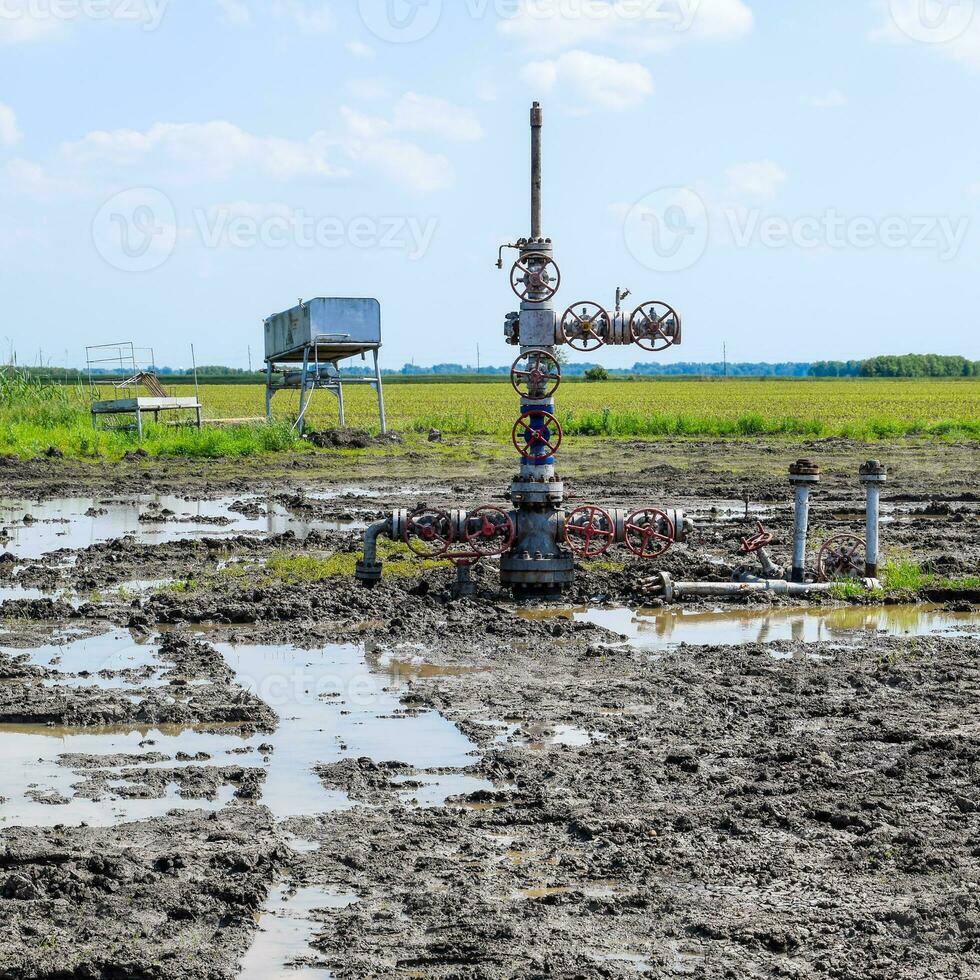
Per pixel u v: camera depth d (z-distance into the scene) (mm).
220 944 8602
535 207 20203
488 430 65938
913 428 63344
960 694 14781
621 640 17922
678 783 11734
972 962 8258
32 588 21938
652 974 8172
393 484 40531
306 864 9914
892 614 19922
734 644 17672
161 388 62781
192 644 17266
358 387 198500
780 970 8195
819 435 62188
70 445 51656
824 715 13977
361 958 8414
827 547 23125
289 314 58938
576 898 9297
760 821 10797
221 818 10859
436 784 11797
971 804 11016
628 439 60219
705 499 35844
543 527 20672
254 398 131250
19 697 14484
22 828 10586
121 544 26547
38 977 8180
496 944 8578
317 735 13336
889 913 8961
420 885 9547
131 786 11711
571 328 20125
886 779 11766
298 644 17609
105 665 16266
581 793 11461
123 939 8672
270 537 27578
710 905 9156
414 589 21125
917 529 29266
